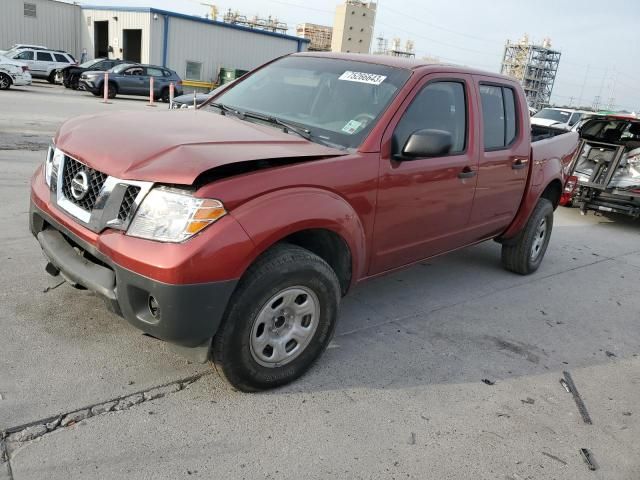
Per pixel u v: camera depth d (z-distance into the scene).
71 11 36.97
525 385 3.62
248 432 2.82
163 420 2.83
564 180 6.00
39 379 3.01
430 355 3.85
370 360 3.67
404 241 3.91
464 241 4.68
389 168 3.53
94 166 2.88
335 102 3.81
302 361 3.27
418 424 3.06
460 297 5.03
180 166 2.67
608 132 9.41
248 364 2.98
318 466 2.65
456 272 5.74
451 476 2.70
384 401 3.23
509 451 2.94
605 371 3.97
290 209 2.89
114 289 2.78
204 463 2.58
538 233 5.78
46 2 35.69
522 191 5.18
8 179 6.99
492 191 4.66
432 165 3.88
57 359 3.21
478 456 2.86
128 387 3.05
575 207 10.48
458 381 3.56
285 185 2.93
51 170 3.31
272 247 2.97
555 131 6.62
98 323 3.64
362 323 4.22
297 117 3.82
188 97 10.82
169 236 2.60
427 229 4.08
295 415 3.00
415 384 3.45
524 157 5.00
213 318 2.71
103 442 2.62
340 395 3.23
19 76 21.14
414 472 2.69
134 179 2.69
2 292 3.89
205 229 2.62
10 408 2.75
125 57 34.22
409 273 5.53
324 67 4.19
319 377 3.39
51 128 11.65
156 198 2.65
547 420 3.26
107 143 3.01
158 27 31.61
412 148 3.43
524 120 5.05
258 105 4.07
